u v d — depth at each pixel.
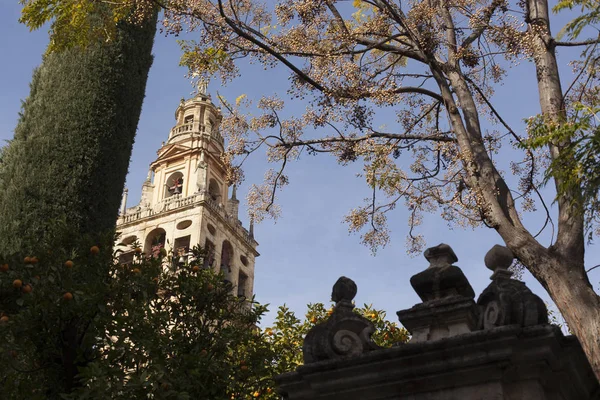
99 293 11.06
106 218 15.85
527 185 11.45
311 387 6.23
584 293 7.83
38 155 15.63
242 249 62.06
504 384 5.62
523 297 5.77
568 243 8.20
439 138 11.16
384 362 5.95
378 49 11.98
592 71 9.57
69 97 16.56
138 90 17.83
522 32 10.36
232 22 10.93
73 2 13.52
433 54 11.09
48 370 11.27
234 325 13.37
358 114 11.21
